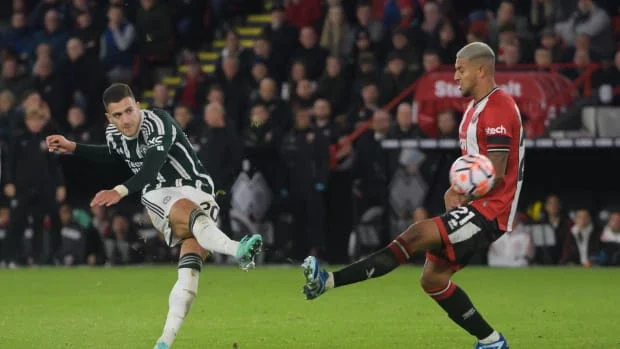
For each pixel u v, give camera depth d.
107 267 48.16
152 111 22.14
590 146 46.91
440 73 48.69
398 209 47.59
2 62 57.78
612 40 51.19
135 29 56.59
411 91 49.84
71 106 54.00
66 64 54.00
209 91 51.12
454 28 51.97
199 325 27.64
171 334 20.81
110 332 26.31
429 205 47.78
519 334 25.81
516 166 20.69
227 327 27.23
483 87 20.89
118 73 56.12
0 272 45.06
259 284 38.91
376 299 33.72
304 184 47.62
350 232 49.16
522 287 37.50
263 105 49.19
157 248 49.88
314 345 24.17
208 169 47.06
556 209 47.12
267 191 48.22
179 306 21.05
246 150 48.16
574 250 47.12
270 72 52.97
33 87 54.25
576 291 36.06
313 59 52.41
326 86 50.47
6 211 49.88
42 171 49.59
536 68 49.41
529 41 51.12
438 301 21.22
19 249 50.03
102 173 51.31
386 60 52.19
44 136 49.75
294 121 48.75
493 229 20.45
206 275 42.94
